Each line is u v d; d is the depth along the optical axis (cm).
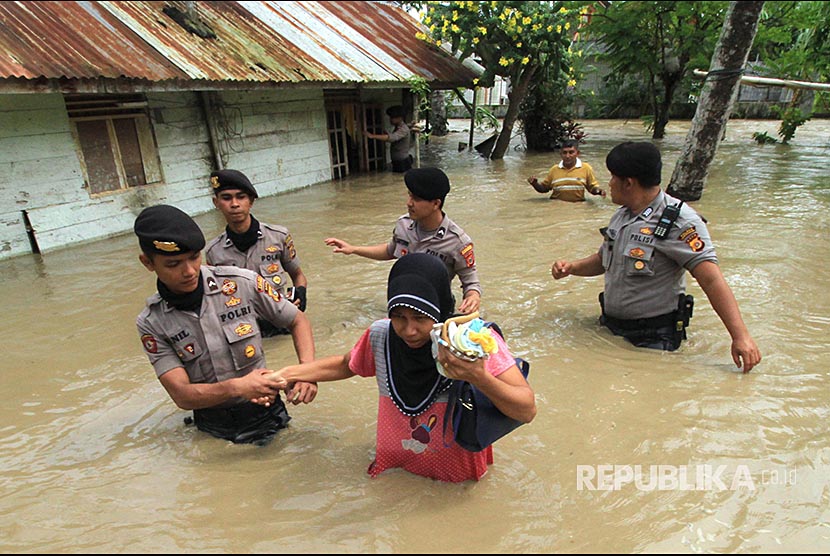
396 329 215
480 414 221
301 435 303
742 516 233
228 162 958
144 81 706
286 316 303
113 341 438
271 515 237
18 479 271
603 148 1600
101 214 762
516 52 1317
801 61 1544
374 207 909
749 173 1097
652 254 382
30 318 487
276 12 1248
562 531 224
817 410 312
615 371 365
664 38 1688
